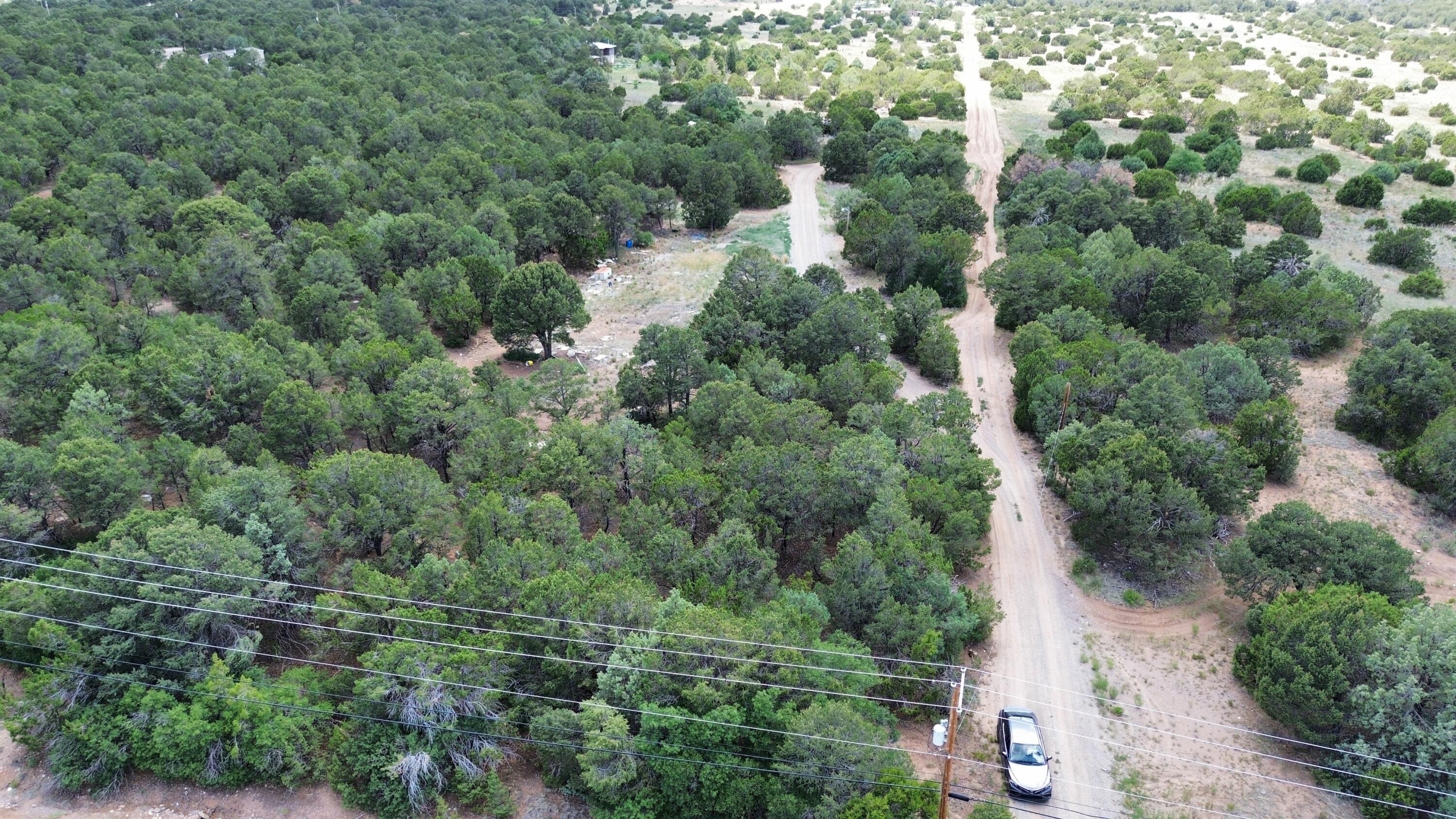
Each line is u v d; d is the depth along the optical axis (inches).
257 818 1733.5
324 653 2069.4
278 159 5590.6
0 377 2832.2
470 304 4062.5
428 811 1754.4
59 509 2444.6
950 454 2726.4
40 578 2030.0
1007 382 3796.8
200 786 1788.9
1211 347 3361.2
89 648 1836.9
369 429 2869.1
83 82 6619.1
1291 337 3794.3
